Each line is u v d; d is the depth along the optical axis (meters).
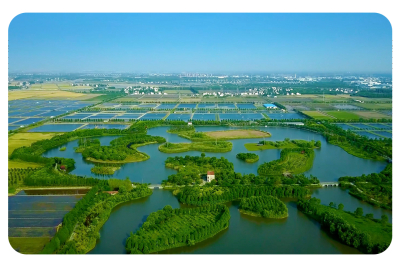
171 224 134.50
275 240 127.19
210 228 127.94
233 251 119.44
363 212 148.62
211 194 160.00
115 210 151.00
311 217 144.25
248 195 162.38
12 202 150.88
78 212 138.38
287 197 164.88
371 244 116.38
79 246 118.00
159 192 170.62
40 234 123.81
